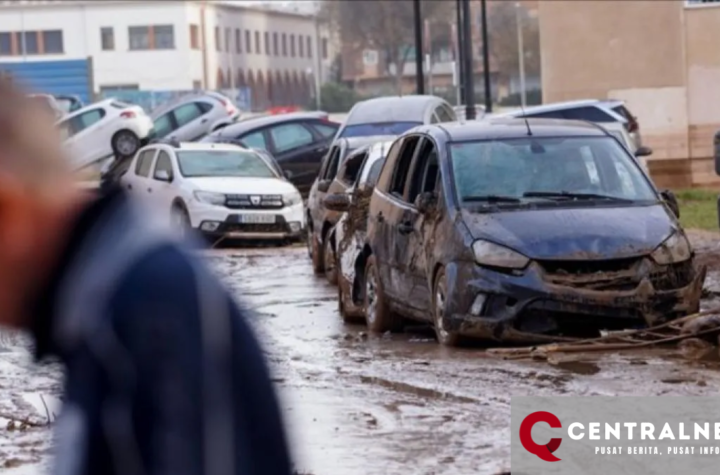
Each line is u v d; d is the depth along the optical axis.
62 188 5.93
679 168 81.94
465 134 30.16
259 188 57.41
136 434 5.67
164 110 97.56
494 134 30.05
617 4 87.38
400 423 20.89
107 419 5.67
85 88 154.50
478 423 20.83
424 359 26.59
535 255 26.47
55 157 5.93
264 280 44.81
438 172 29.42
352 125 62.34
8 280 5.86
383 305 31.39
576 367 24.84
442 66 188.75
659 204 28.48
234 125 76.25
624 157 29.72
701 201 71.69
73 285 5.81
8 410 22.61
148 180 60.62
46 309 5.87
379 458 18.64
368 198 33.75
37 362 6.06
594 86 88.44
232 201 56.75
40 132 5.93
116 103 90.12
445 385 23.80
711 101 81.94
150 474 5.64
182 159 59.38
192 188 57.06
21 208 5.84
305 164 74.81
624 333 26.47
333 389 23.72
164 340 5.70
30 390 24.31
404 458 18.66
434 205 28.95
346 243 33.91
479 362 25.86
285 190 57.97
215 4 192.62
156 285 5.75
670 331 26.73
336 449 19.16
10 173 5.81
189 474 5.66
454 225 27.69
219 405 5.77
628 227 27.20
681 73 85.94
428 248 28.64
